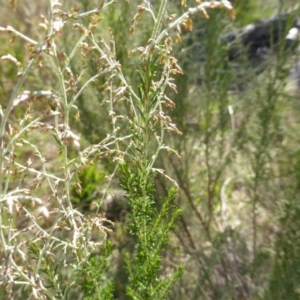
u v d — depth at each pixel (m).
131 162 2.39
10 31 1.74
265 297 3.04
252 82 4.24
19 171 2.01
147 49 1.98
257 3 5.93
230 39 5.19
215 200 4.39
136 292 2.46
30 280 1.92
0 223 1.85
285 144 4.06
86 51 2.09
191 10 1.82
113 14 4.24
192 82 4.64
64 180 2.06
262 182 3.76
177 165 4.22
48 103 1.77
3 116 1.65
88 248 2.31
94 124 4.19
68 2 4.58
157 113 2.14
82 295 2.92
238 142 4.12
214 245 3.67
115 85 3.97
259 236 3.90
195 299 3.32
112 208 4.23
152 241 2.34
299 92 4.48
